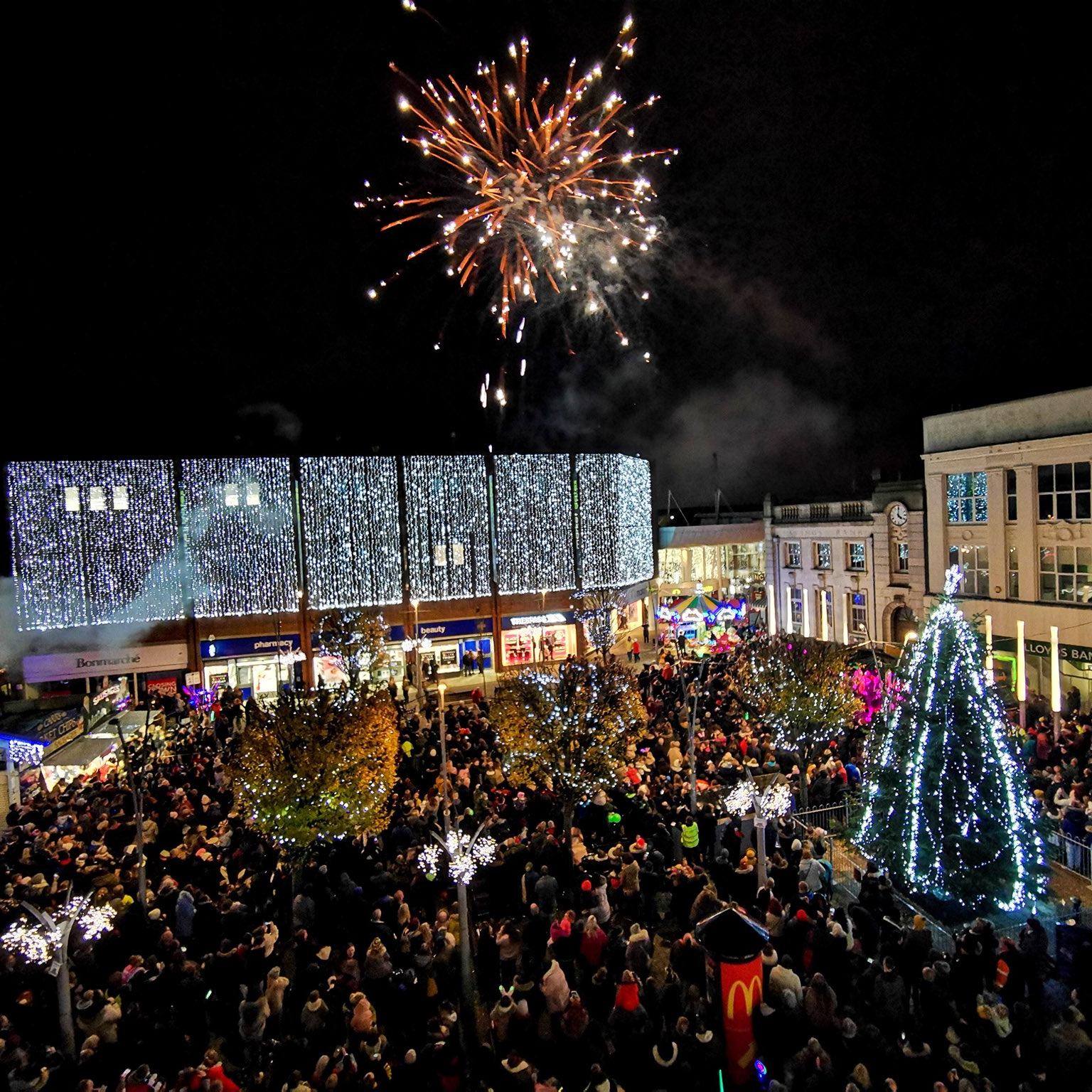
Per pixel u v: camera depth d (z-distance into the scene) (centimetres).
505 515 4078
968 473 3080
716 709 2331
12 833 1650
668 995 1039
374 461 3831
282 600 3678
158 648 3528
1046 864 1313
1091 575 2577
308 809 1434
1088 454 2575
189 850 1545
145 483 3516
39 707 2631
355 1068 894
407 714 2678
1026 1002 1016
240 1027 1042
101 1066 989
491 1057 953
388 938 1202
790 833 1505
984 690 1312
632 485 4650
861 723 2148
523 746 1652
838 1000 1056
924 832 1302
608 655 2648
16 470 3372
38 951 1044
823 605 4162
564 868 1441
